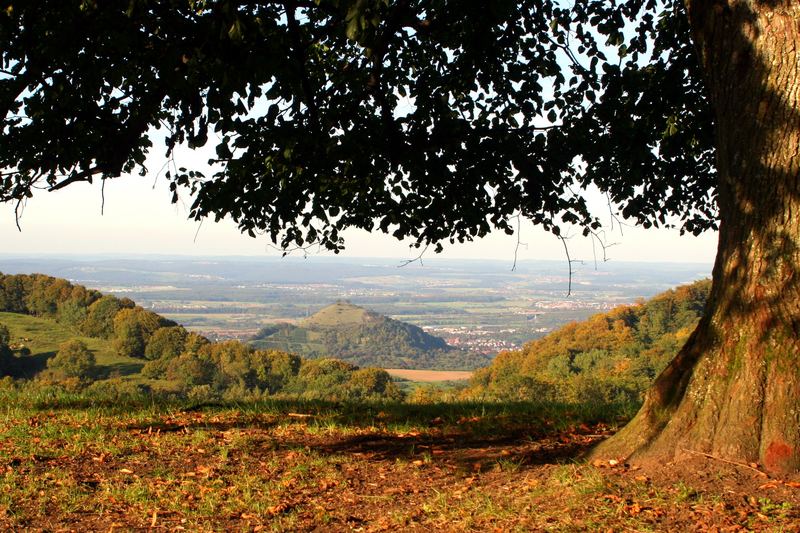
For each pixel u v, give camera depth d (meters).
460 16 8.83
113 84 7.68
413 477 6.27
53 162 8.73
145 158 10.02
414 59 10.14
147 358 76.25
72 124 8.62
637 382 47.12
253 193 8.84
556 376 55.22
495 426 8.12
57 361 71.19
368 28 7.93
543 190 9.97
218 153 8.49
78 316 87.00
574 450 6.47
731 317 5.22
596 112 9.90
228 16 6.74
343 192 10.25
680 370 5.56
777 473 4.82
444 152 9.35
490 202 9.90
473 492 5.61
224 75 7.18
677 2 9.78
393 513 5.34
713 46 5.29
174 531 5.25
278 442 7.69
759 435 4.97
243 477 6.47
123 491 6.07
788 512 4.35
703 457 5.13
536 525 4.73
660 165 10.44
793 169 4.93
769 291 5.02
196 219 8.89
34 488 6.11
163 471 6.66
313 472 6.59
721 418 5.15
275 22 7.85
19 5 7.22
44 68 7.75
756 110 5.05
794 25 4.89
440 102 9.72
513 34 9.52
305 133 8.39
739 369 5.11
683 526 4.41
